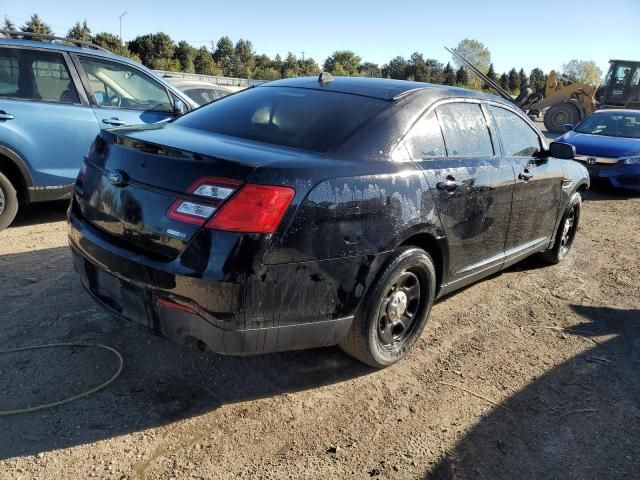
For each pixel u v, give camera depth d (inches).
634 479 100.3
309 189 102.0
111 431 101.3
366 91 137.4
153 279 100.4
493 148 158.1
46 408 105.2
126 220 106.6
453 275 143.9
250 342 101.7
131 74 227.3
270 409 112.4
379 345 125.1
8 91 193.9
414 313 133.7
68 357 122.4
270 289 99.4
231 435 103.7
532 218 178.2
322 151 114.9
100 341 130.0
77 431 100.3
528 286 193.9
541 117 1104.2
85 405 107.3
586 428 113.8
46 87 202.1
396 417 113.3
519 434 110.5
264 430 105.9
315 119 126.6
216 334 99.0
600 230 283.6
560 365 139.0
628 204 354.3
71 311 142.8
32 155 197.2
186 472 93.4
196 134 122.5
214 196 96.2
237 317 97.7
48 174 202.7
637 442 110.4
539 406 120.4
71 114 205.2
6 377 113.1
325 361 132.3
